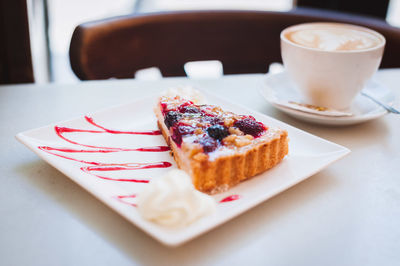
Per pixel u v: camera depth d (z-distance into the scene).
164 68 0.72
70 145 0.47
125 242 0.36
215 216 0.37
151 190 0.37
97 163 0.44
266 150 0.43
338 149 0.45
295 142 0.47
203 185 0.41
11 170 0.43
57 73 1.14
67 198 0.40
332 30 0.56
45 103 0.55
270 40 0.72
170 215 0.36
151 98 0.55
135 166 0.44
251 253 0.36
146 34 0.69
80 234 0.37
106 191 0.40
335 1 0.95
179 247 0.36
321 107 0.53
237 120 0.46
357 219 0.39
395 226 0.39
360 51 0.49
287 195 0.41
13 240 0.36
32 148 0.44
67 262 0.35
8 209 0.39
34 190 0.41
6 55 0.74
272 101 0.52
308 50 0.50
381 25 0.68
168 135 0.47
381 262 0.36
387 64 0.69
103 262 0.35
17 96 0.56
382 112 0.51
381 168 0.45
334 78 0.51
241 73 0.75
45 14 0.92
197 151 0.41
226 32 0.71
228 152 0.41
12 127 0.50
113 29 0.65
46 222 0.38
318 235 0.37
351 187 0.43
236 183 0.42
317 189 0.42
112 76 0.68
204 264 0.35
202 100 0.54
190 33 0.71
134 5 1.42
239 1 1.41
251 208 0.40
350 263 0.35
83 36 0.63
